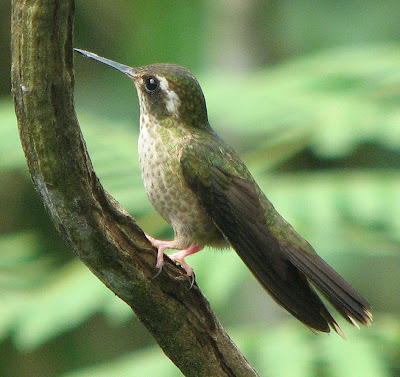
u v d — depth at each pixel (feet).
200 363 24.59
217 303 33.14
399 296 49.47
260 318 46.26
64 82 20.18
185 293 23.75
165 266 23.45
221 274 33.71
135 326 49.70
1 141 42.55
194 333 24.25
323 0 57.00
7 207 49.93
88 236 22.16
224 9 56.54
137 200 38.04
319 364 33.19
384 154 49.75
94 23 57.00
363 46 53.31
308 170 49.24
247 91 44.06
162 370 34.24
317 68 46.26
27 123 20.68
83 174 21.34
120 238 22.63
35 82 20.15
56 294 36.65
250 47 56.18
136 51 57.36
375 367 32.76
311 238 35.22
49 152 20.89
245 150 50.01
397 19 55.77
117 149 40.73
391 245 36.35
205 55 56.95
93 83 56.65
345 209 36.01
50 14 19.47
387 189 36.86
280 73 46.96
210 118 47.78
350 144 39.73
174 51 57.52
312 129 40.11
